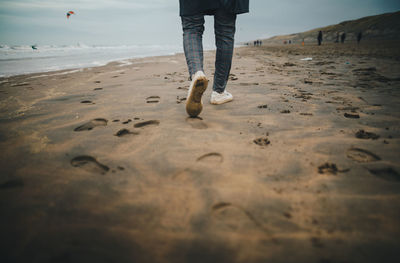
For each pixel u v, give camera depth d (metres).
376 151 1.10
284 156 1.08
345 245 0.61
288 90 2.47
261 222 0.69
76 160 1.08
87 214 0.73
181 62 6.80
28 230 0.66
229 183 0.88
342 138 1.25
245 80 3.14
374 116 1.59
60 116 1.71
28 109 1.91
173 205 0.77
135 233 0.66
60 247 0.61
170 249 0.60
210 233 0.65
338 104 1.91
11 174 0.95
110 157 1.09
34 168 0.99
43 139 1.29
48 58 9.54
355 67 4.38
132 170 0.97
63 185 0.88
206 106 1.90
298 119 1.56
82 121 1.60
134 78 3.57
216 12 1.61
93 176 0.94
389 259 0.57
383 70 3.85
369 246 0.61
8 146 1.21
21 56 11.20
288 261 0.57
